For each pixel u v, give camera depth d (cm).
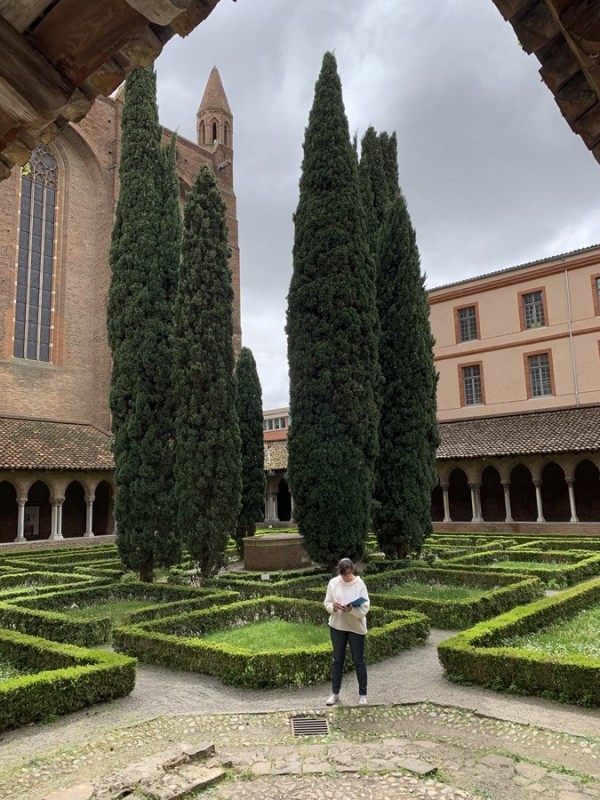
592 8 213
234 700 757
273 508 4019
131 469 1691
